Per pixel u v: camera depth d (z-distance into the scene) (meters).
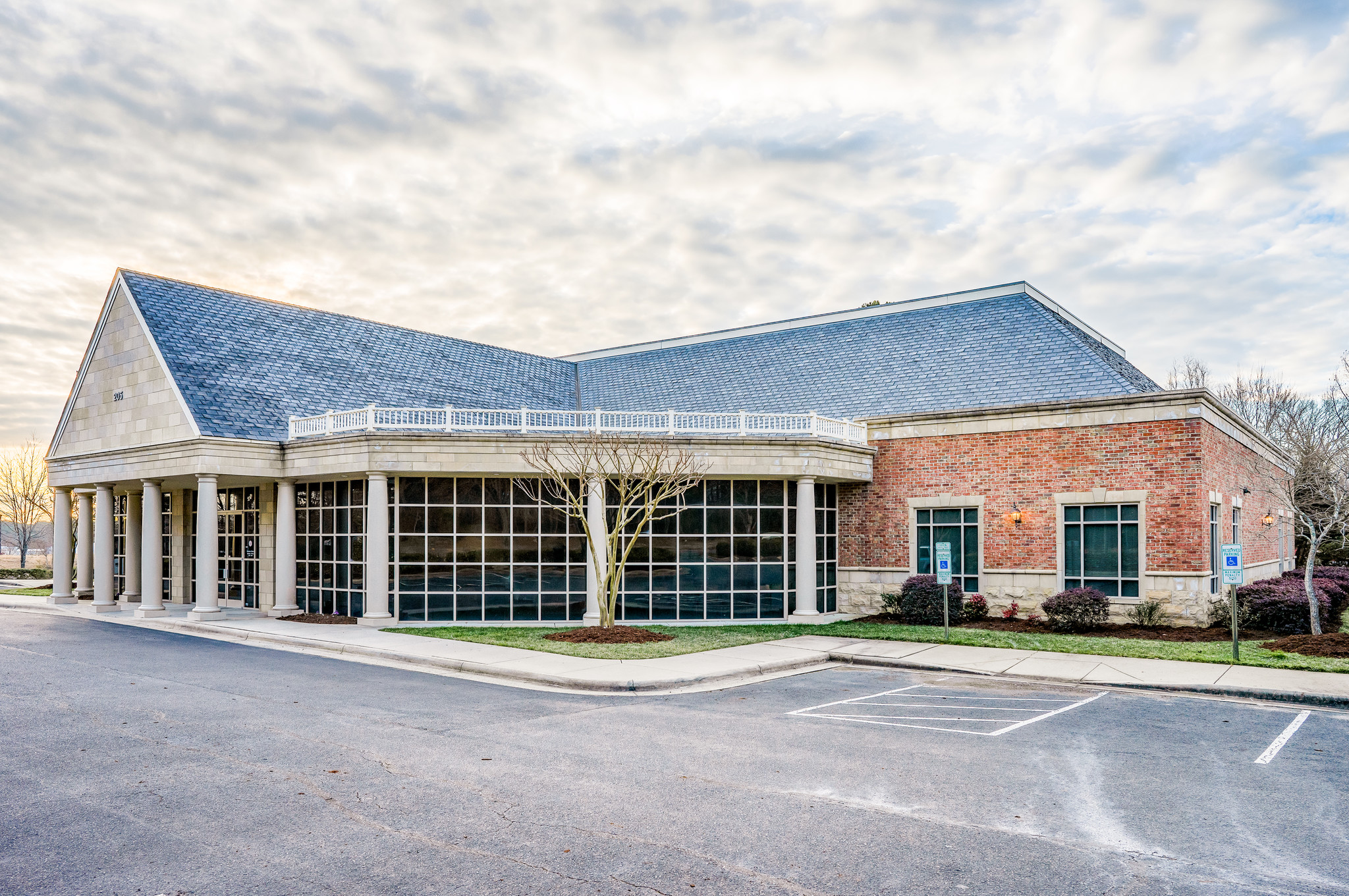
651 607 22.77
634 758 9.21
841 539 25.05
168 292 27.02
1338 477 20.81
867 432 24.89
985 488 22.70
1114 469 20.75
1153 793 8.09
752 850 6.52
